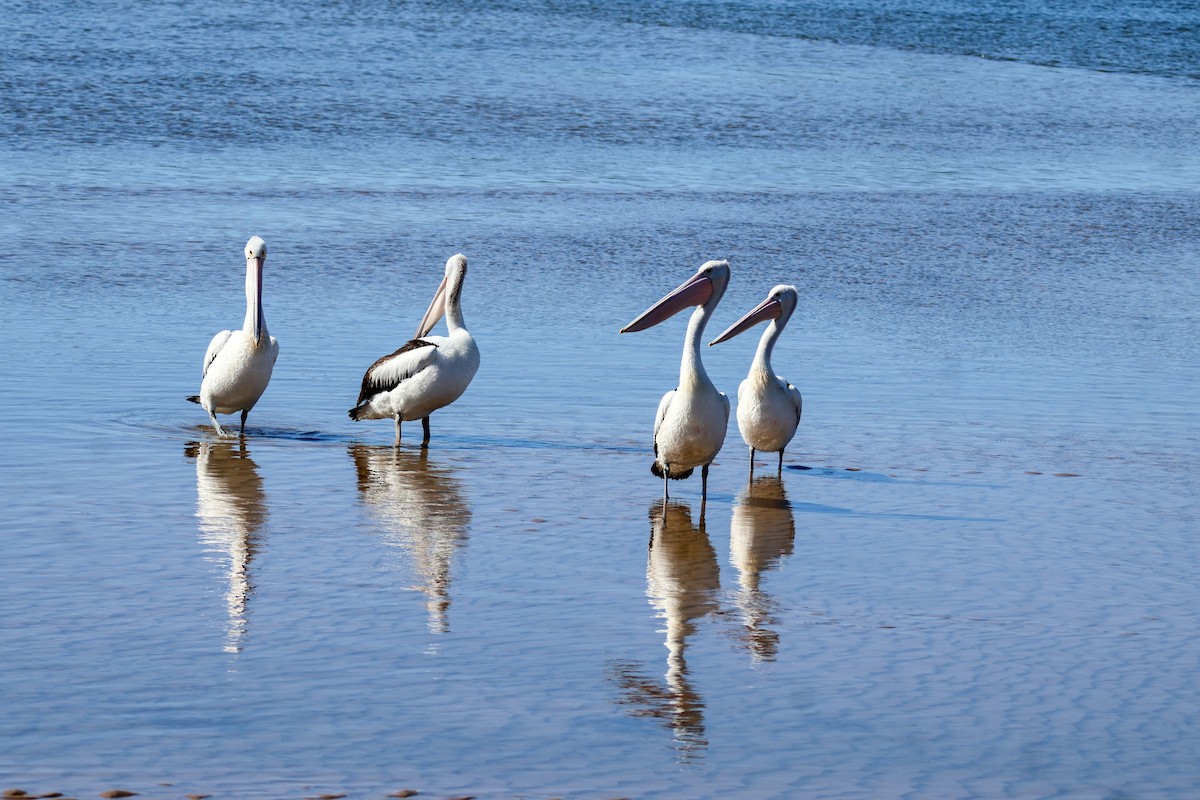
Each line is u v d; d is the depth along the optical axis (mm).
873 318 21312
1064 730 8023
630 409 16031
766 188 32562
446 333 19312
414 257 24266
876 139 39875
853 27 63406
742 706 8289
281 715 7965
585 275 23516
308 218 27109
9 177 29703
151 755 7426
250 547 11070
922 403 16484
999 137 41188
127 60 45562
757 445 13734
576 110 41531
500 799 7059
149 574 10320
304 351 18219
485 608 9852
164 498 12344
